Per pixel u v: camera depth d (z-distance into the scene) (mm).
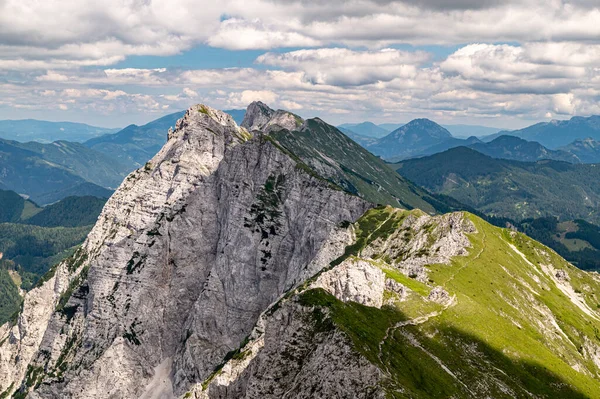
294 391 135750
